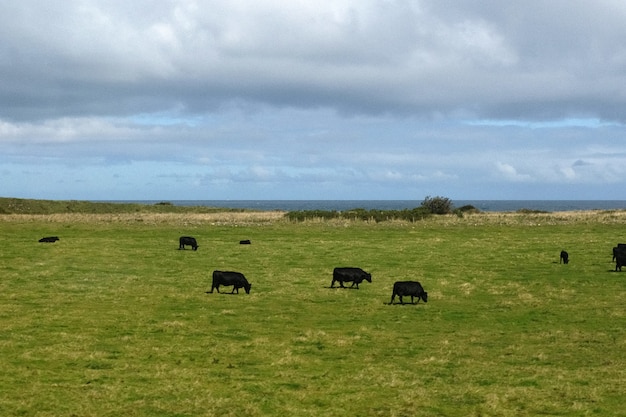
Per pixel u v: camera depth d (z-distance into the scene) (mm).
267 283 38312
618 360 22641
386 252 51531
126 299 33344
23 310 30219
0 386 19047
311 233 66625
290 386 19641
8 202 115188
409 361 22594
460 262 46562
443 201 102875
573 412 17484
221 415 17109
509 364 22266
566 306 32250
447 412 17531
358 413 17406
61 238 58812
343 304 32781
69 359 22078
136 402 17938
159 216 96312
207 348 23891
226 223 79438
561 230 69625
